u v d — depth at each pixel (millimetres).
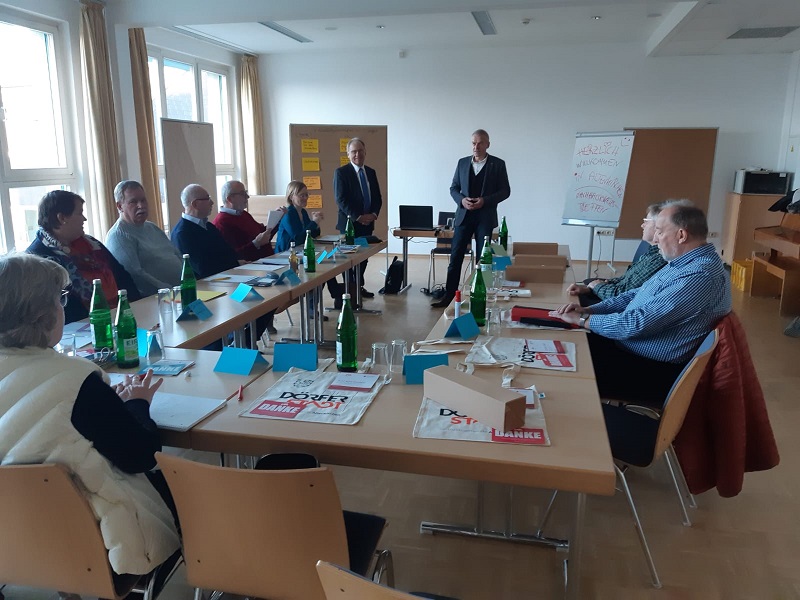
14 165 4789
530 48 7926
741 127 7660
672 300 2275
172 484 1233
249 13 4980
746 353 2133
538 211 8375
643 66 7715
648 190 7719
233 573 1279
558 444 1391
